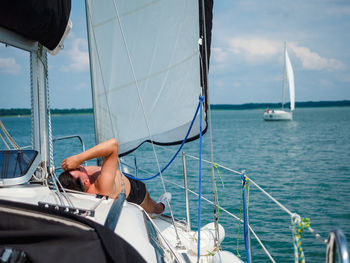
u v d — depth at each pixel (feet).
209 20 12.64
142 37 12.52
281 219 24.98
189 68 12.66
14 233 4.99
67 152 53.78
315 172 47.26
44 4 7.46
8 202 5.62
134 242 6.37
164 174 40.93
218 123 254.68
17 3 6.90
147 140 13.12
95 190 9.00
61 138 11.78
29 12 7.29
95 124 12.98
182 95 12.85
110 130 12.97
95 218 6.73
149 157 56.59
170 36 12.50
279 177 43.45
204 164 49.44
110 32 12.44
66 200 7.55
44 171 9.16
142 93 12.85
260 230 22.89
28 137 9.46
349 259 4.64
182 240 11.27
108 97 12.80
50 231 5.08
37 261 4.64
